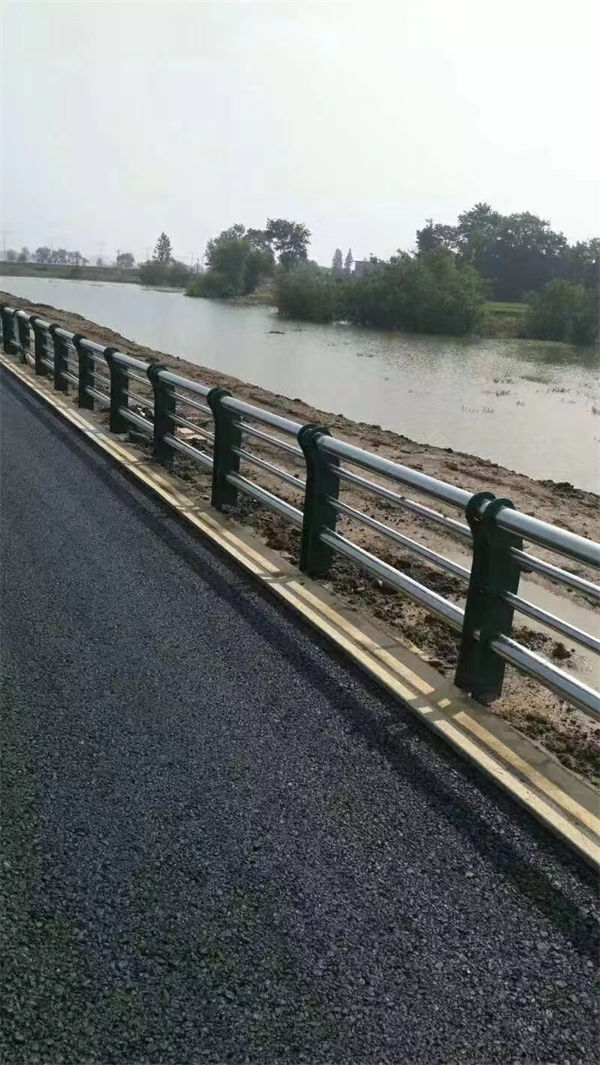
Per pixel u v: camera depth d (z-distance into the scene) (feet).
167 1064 7.87
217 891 10.07
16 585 19.76
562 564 25.46
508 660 13.89
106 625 17.66
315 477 19.85
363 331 185.47
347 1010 8.50
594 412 69.82
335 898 10.02
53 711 14.10
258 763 12.76
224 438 25.46
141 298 263.08
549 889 10.32
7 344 69.46
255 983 8.78
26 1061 7.85
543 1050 8.16
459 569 14.82
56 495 28.04
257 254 317.83
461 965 9.11
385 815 11.62
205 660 16.17
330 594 19.29
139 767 12.57
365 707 14.56
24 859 10.50
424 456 42.04
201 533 24.09
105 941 9.26
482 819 11.61
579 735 14.16
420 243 412.77
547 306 187.11
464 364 116.06
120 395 37.06
